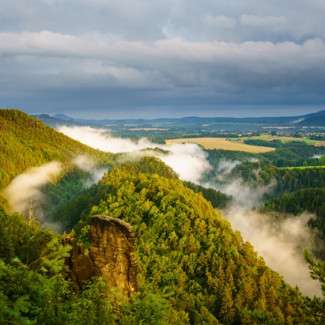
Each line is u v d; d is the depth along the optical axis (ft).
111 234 119.24
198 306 321.73
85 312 71.00
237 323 325.83
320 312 100.68
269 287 377.91
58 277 77.00
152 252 369.50
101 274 112.78
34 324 65.00
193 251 395.14
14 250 115.96
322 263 98.53
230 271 371.56
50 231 116.37
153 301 78.23
